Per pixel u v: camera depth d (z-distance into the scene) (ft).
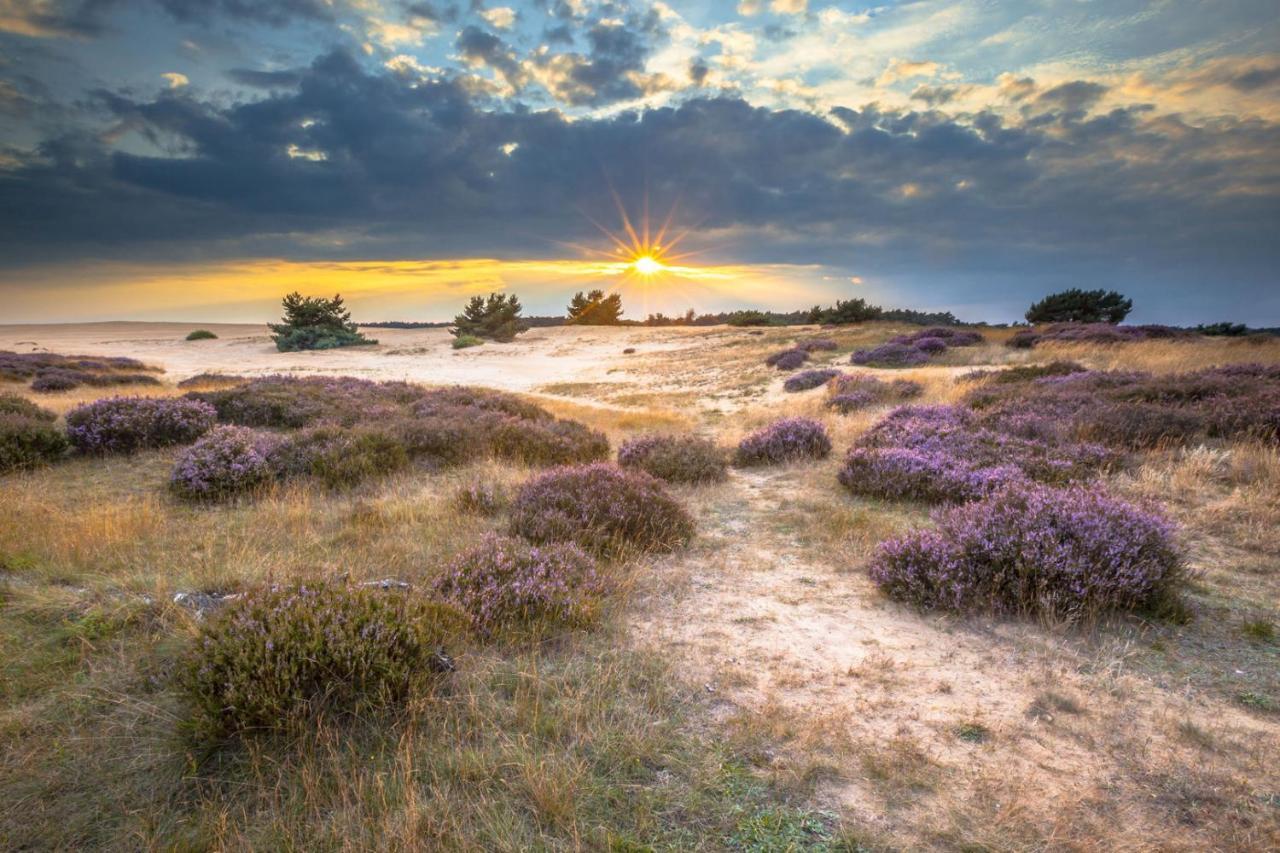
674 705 11.59
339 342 179.32
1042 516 17.06
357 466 30.27
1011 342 85.46
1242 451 26.05
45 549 17.89
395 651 11.41
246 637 10.93
